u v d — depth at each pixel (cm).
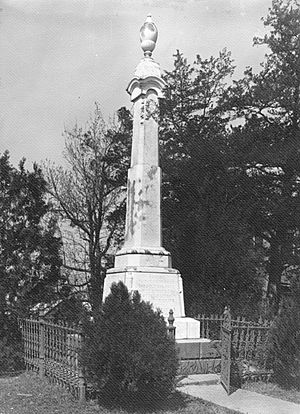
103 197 2566
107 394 877
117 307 859
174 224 2002
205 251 1836
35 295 1280
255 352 1112
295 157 1861
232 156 1900
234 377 1040
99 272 2478
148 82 1385
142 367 820
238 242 1858
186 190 2064
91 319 875
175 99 1991
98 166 2577
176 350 869
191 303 1717
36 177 1334
